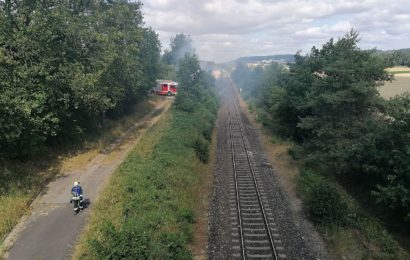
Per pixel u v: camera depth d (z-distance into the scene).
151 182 20.03
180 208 18.22
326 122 24.36
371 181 21.11
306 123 25.16
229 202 20.84
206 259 15.10
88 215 17.42
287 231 17.33
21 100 20.42
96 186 21.34
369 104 23.41
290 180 24.67
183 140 29.27
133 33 33.97
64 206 18.44
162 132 32.75
